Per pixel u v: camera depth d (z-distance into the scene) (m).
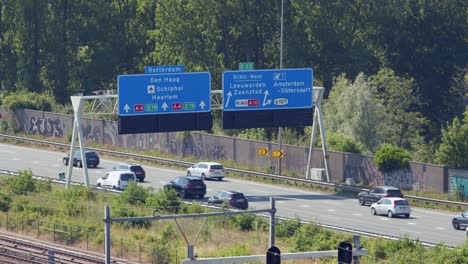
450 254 163.88
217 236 193.12
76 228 196.00
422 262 162.50
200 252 177.00
